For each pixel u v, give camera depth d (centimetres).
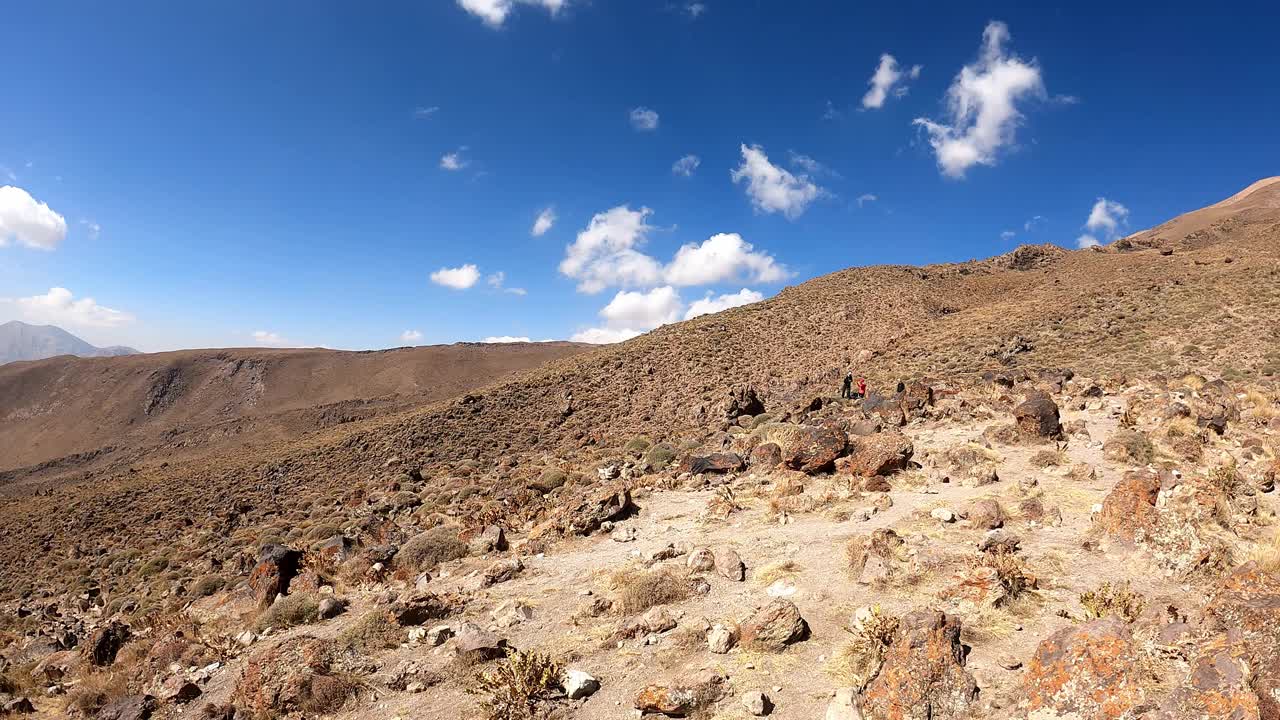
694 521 1426
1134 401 2031
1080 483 1293
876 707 568
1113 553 895
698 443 2603
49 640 1597
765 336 7562
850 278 9700
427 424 6078
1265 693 457
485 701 713
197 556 3200
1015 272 9650
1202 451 1455
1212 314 4225
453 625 959
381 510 3142
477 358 19688
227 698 852
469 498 2742
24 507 6253
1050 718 509
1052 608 744
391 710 750
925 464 1600
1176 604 714
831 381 4956
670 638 811
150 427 16375
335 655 872
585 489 2114
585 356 9031
